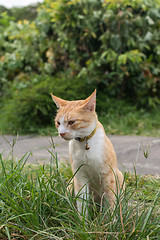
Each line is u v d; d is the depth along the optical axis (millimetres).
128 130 6465
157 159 4555
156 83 7434
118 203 2338
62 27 6969
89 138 2611
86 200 2477
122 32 6875
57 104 2836
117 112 7027
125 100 7496
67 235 2264
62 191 2590
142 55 6844
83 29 6918
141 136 6129
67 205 2562
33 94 6555
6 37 9031
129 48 7078
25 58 7992
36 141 5723
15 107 6707
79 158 2674
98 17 6855
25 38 7934
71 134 2531
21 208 2336
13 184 2695
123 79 7398
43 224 2391
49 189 2607
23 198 2479
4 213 2477
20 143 5574
